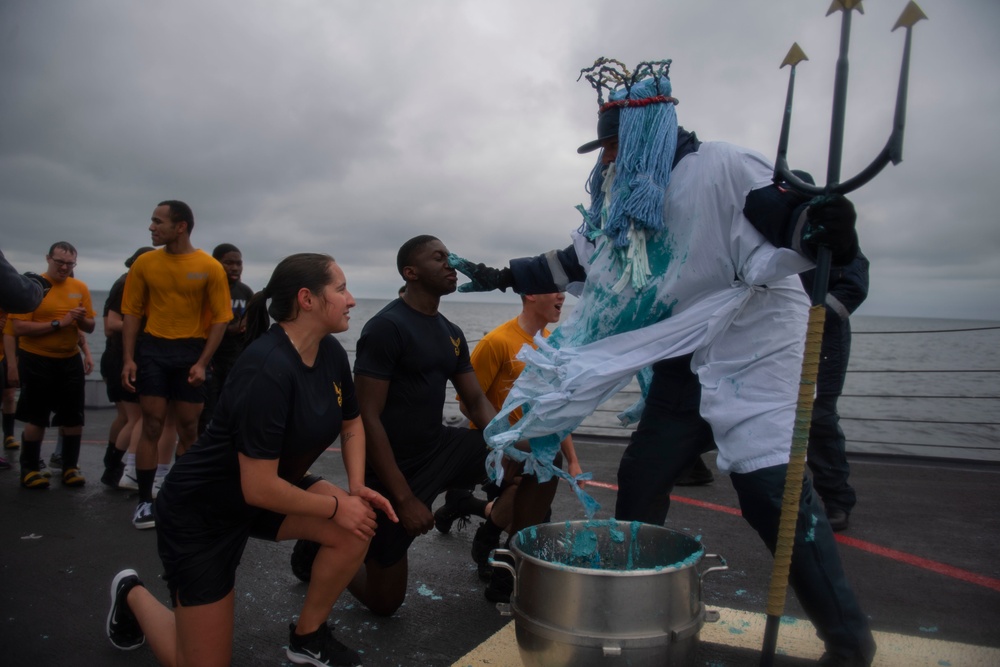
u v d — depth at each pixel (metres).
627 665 2.06
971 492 5.33
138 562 3.97
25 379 5.57
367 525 2.43
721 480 5.97
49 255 5.72
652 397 2.78
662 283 2.60
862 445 10.66
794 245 2.23
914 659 2.68
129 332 4.77
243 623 3.18
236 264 6.34
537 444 2.76
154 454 4.67
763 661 2.20
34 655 2.86
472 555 3.76
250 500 2.25
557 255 3.08
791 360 2.48
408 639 3.01
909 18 1.79
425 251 3.07
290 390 2.29
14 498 5.36
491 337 3.72
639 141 2.54
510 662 2.69
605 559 2.65
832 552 2.44
